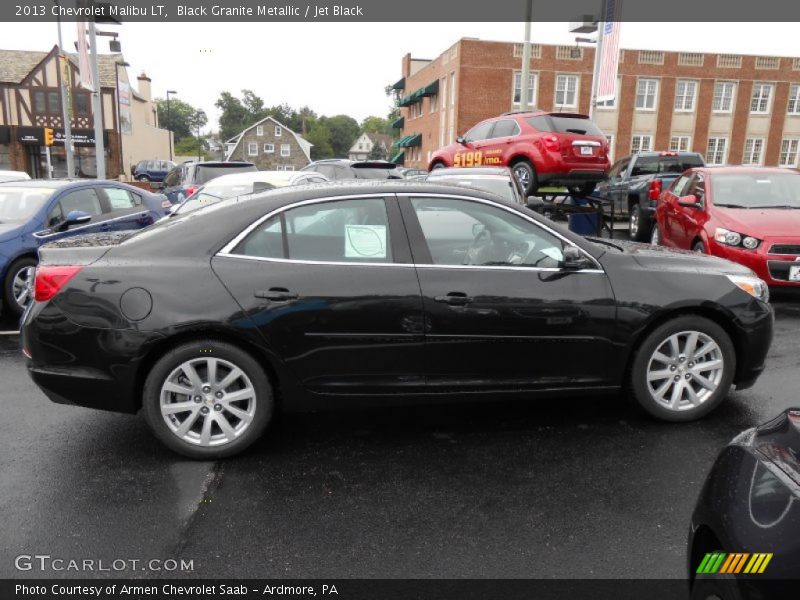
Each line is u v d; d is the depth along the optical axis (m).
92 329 3.64
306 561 2.84
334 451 3.93
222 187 10.69
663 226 9.98
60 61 23.22
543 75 36.97
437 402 3.99
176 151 110.25
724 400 4.75
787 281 7.23
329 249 3.85
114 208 8.66
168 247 3.79
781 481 1.78
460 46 36.22
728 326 4.29
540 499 3.34
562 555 2.86
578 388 4.13
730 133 40.03
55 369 3.72
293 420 4.43
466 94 36.72
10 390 5.06
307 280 3.74
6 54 42.31
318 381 3.83
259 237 3.81
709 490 2.04
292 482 3.54
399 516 3.19
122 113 47.31
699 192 8.88
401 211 3.95
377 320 3.79
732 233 7.61
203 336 3.74
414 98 46.69
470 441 4.07
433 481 3.54
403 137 53.34
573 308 3.99
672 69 38.53
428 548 2.92
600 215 11.67
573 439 4.08
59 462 3.78
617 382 4.17
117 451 3.94
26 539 3.00
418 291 3.82
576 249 4.01
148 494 3.41
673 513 3.20
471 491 3.43
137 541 2.98
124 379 3.68
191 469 3.70
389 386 3.90
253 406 3.79
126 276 3.68
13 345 6.45
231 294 3.67
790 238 7.22
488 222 4.03
